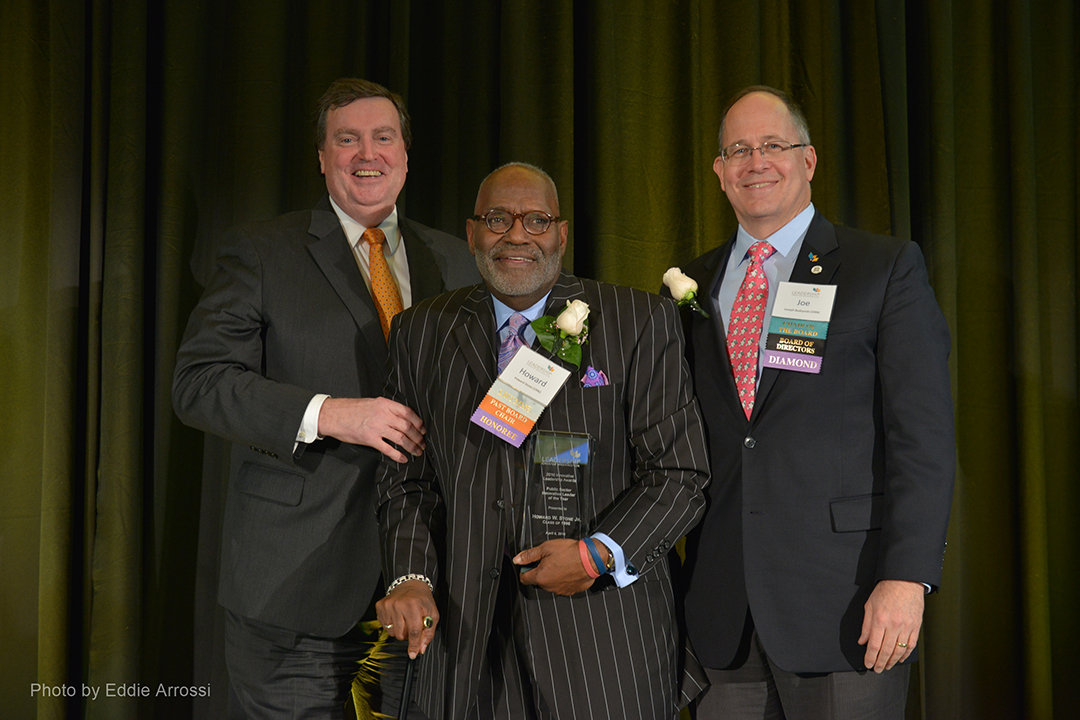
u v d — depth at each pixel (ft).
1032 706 9.05
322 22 9.41
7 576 8.80
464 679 5.52
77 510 8.69
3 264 9.00
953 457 5.63
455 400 6.03
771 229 6.68
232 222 9.03
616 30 9.50
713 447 6.30
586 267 9.51
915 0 9.87
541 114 9.25
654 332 6.05
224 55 9.18
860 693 5.78
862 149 9.55
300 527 6.82
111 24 8.86
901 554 5.42
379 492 6.40
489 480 5.83
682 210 9.55
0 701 8.71
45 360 8.89
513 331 6.24
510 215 6.09
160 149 8.89
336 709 7.02
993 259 9.68
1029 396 9.29
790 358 6.03
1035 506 9.18
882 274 6.06
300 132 9.39
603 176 9.28
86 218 8.93
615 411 5.89
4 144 9.05
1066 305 9.73
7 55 9.09
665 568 6.13
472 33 9.67
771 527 5.94
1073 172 9.80
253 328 7.07
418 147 9.71
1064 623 9.53
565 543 5.52
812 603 5.78
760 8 9.82
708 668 6.25
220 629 8.69
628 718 5.51
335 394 7.06
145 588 8.61
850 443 5.92
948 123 9.50
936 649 9.23
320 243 7.36
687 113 9.53
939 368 5.79
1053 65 9.86
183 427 8.82
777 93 6.81
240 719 8.10
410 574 5.79
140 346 8.60
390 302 7.54
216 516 8.77
